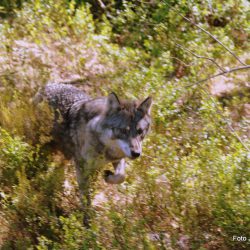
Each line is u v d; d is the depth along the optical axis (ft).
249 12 56.34
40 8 54.13
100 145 36.14
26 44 51.08
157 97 44.96
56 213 35.96
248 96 49.57
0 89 42.57
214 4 56.70
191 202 34.65
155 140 40.75
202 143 40.83
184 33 53.78
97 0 59.06
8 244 33.30
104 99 37.60
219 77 50.65
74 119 37.83
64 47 50.78
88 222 34.30
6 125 39.40
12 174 36.47
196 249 32.73
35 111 39.17
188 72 51.47
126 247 31.78
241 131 44.27
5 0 56.85
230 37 54.95
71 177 39.04
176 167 37.22
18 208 34.50
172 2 56.13
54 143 39.47
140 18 55.98
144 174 35.99
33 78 43.34
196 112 45.47
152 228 34.47
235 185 34.68
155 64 50.08
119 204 35.14
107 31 54.44
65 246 32.17
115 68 49.80
